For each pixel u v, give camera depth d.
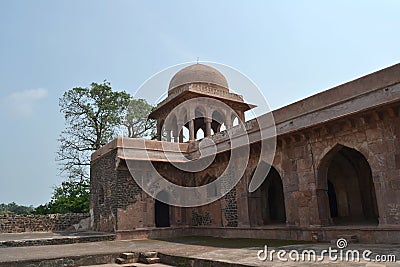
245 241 11.95
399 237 8.88
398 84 9.05
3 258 8.84
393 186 9.16
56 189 25.39
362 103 9.86
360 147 10.02
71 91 23.53
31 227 17.92
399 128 9.17
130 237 14.80
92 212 18.23
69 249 10.84
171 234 15.77
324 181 11.23
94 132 23.86
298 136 11.81
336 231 10.38
